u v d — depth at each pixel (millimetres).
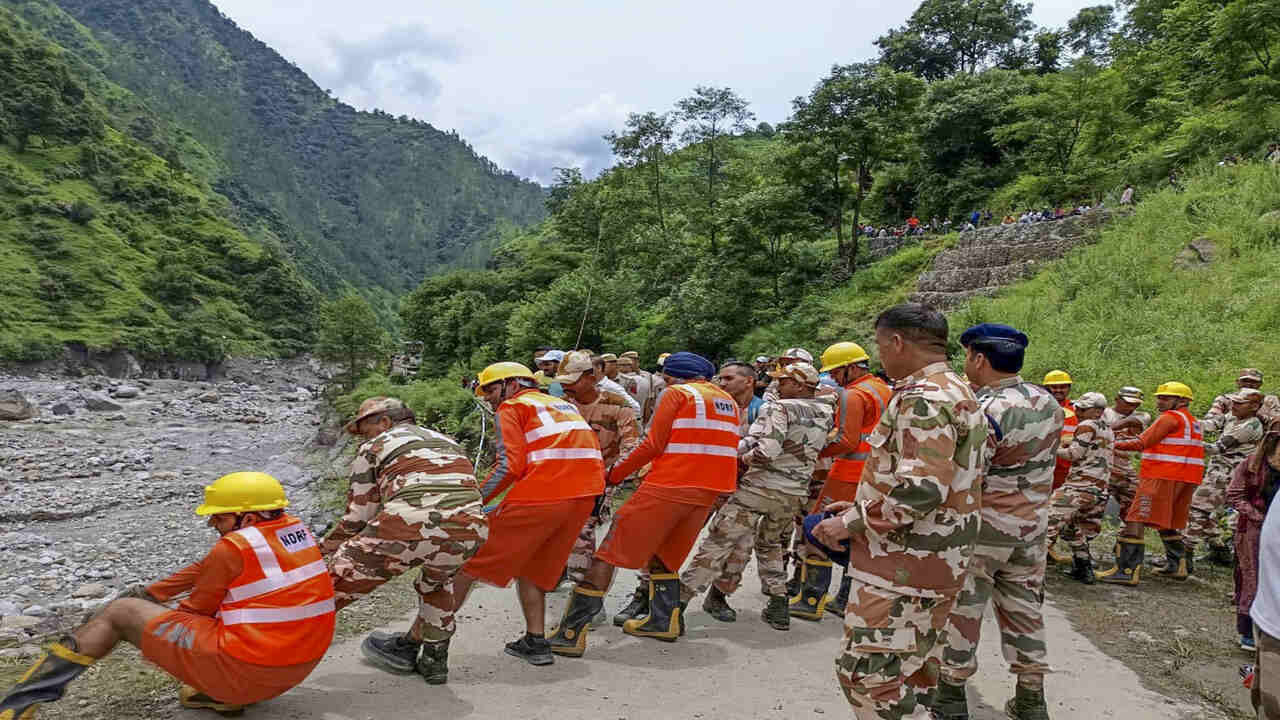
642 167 51000
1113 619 6270
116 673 4211
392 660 4344
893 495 2816
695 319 29578
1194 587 7383
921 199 47656
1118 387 13750
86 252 97188
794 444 5258
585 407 6262
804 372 5344
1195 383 12836
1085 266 20312
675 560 5113
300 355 105312
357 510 4121
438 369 42812
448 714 3758
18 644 5219
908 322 3021
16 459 24594
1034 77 47188
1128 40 48594
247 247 121375
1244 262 16812
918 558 2895
